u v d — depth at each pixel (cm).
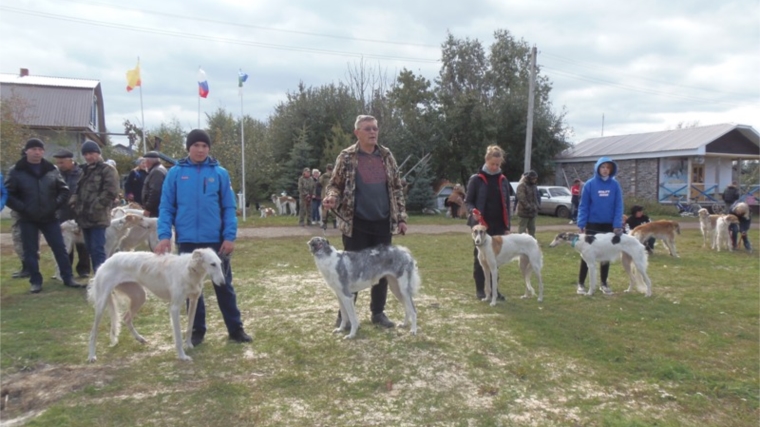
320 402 384
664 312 659
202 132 498
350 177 559
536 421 360
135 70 2225
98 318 463
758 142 2767
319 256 535
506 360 478
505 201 732
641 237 1193
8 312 614
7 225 1566
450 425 353
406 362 466
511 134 3041
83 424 343
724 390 417
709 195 2752
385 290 590
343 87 3053
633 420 361
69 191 769
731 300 731
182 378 423
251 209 2539
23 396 394
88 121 2630
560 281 863
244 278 845
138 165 1078
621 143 3125
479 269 736
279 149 3006
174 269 461
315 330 560
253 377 427
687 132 2875
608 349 509
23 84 2681
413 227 1788
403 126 2961
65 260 751
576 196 2050
